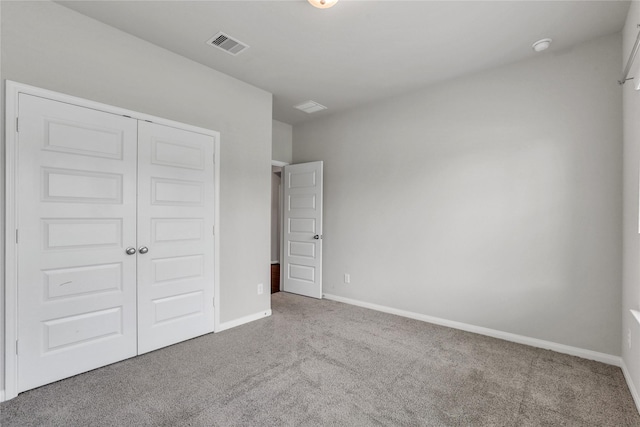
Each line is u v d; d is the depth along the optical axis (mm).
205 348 2670
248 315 3371
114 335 2379
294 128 4855
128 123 2453
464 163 3176
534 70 2775
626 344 2219
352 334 3020
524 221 2818
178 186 2764
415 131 3545
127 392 1988
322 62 2914
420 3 2076
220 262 3111
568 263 2607
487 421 1738
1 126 1899
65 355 2143
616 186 2400
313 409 1829
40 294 2035
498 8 2127
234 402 1891
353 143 4121
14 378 1928
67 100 2148
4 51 1910
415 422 1723
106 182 2328
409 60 2863
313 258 4438
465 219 3166
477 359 2498
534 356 2555
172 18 2270
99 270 2299
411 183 3570
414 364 2402
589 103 2516
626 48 2234
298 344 2768
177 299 2766
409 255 3582
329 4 2035
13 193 1927
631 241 2121
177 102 2771
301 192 4570
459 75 3162
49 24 2080
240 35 2480
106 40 2346
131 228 2461
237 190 3271
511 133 2893
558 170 2654
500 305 2949
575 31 2391
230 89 3203
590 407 1874
